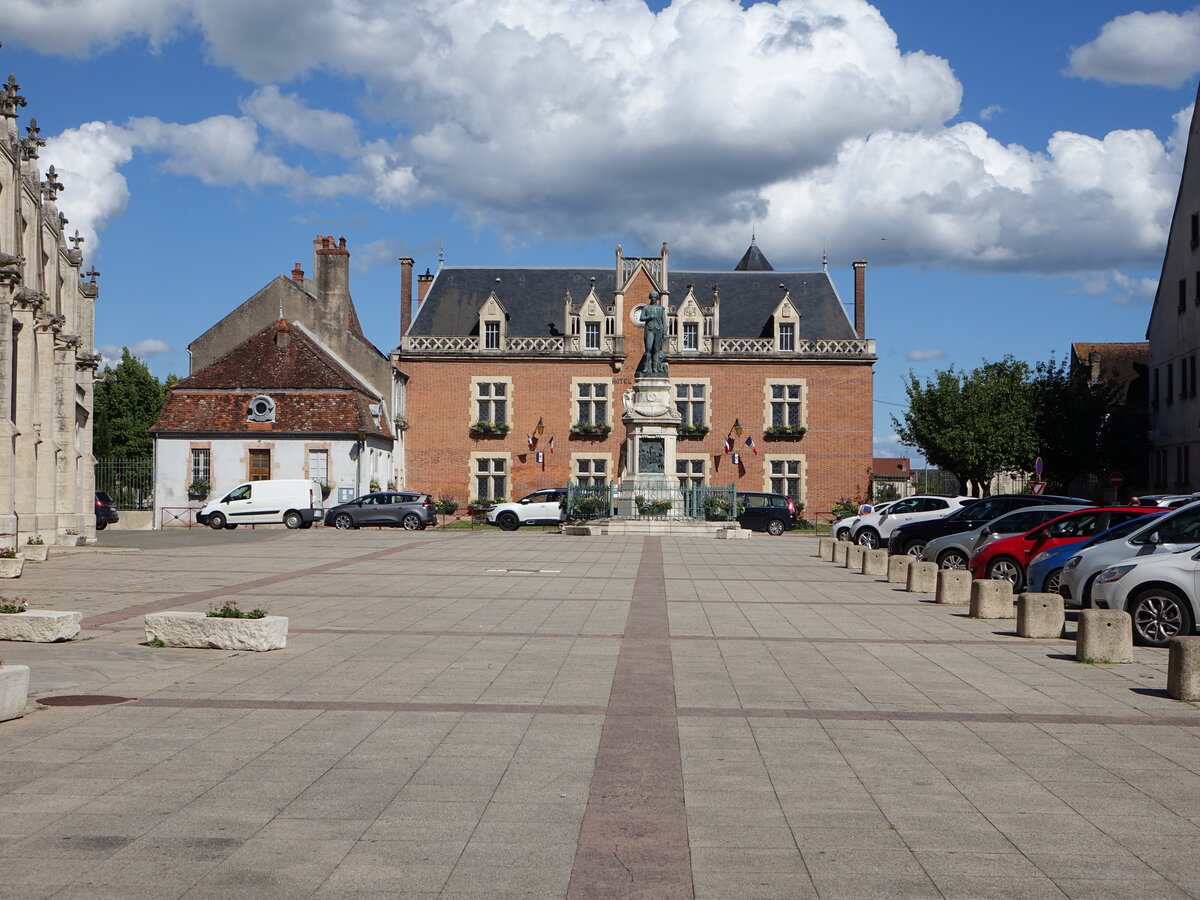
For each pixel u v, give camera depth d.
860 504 61.97
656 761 8.80
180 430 55.50
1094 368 75.69
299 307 61.41
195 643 14.34
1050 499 28.89
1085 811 7.61
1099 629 14.00
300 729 9.81
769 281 67.19
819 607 20.12
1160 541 16.98
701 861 6.56
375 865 6.45
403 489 62.72
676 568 28.61
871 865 6.52
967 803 7.76
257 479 55.47
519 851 6.70
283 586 22.62
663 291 63.59
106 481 62.38
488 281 66.88
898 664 13.73
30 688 11.48
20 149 31.39
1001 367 61.59
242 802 7.63
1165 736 9.86
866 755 9.07
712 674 12.83
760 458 62.62
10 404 30.08
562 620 17.66
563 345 63.12
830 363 62.81
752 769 8.59
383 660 13.60
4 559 23.92
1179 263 52.06
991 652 14.87
